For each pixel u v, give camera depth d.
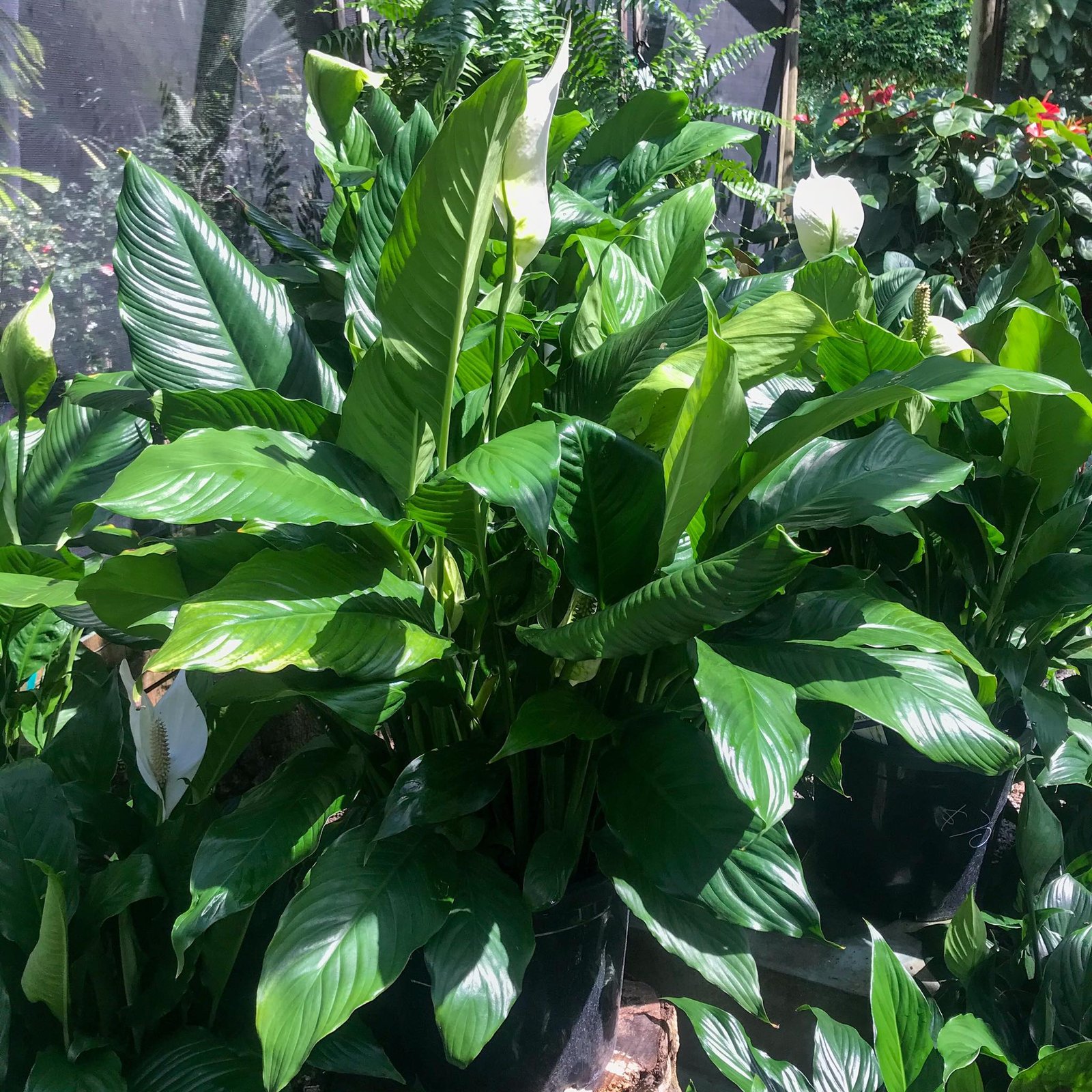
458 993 1.15
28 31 2.04
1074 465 1.74
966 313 2.33
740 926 1.24
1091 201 4.33
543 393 1.49
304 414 1.33
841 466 1.33
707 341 1.15
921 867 1.92
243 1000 1.42
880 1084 1.44
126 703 1.83
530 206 1.12
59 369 2.17
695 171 3.93
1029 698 1.62
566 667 1.31
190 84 2.51
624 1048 1.63
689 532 1.36
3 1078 1.22
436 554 1.32
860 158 4.48
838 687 1.16
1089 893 1.67
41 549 1.43
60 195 2.15
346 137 2.21
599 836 1.33
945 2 12.07
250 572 1.11
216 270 1.43
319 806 1.27
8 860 1.35
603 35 3.77
